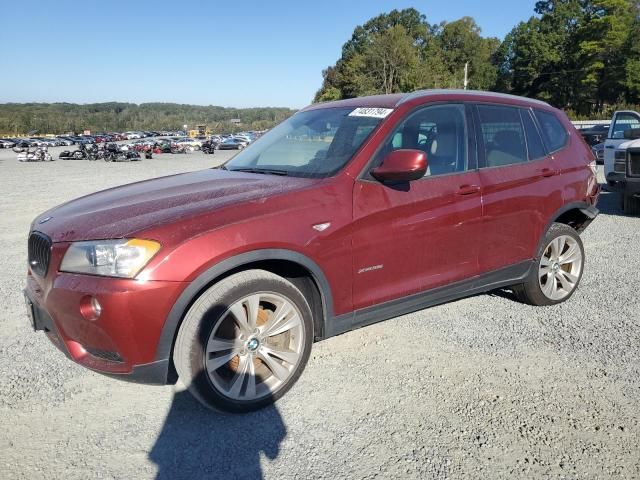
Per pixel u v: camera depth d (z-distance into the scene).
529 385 3.14
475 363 3.42
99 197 3.47
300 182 3.17
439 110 3.68
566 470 2.40
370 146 3.28
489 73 93.00
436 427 2.73
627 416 2.81
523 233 4.02
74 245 2.65
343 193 3.09
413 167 2.98
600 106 65.69
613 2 57.56
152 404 3.00
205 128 121.69
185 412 2.91
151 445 2.62
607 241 6.78
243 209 2.79
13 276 5.71
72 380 3.28
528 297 4.35
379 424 2.77
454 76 75.31
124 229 2.61
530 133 4.24
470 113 3.84
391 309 3.36
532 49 69.06
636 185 7.98
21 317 4.40
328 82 98.31
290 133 4.00
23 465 2.46
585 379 3.20
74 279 2.58
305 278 3.11
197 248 2.57
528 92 74.06
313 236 2.91
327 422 2.79
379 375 3.28
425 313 4.32
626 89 61.38
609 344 3.67
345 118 3.69
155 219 2.68
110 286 2.48
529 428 2.71
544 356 3.51
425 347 3.67
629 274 5.27
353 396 3.04
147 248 2.51
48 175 22.23
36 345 3.81
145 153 40.00
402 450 2.55
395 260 3.29
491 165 3.84
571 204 4.35
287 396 3.04
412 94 3.71
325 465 2.45
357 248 3.10
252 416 2.86
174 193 3.20
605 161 9.16
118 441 2.65
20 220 9.73
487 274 3.83
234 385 2.79
